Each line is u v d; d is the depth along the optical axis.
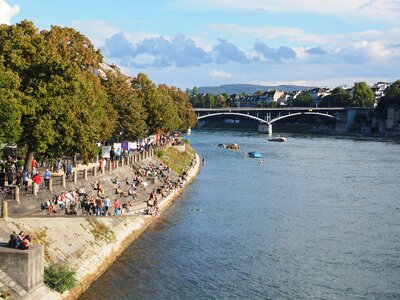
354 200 92.19
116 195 74.06
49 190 58.53
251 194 96.31
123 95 101.50
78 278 46.31
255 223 73.88
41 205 53.06
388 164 147.62
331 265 56.59
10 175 56.62
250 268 55.16
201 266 55.22
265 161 152.38
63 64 61.38
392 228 72.38
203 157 161.25
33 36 65.81
